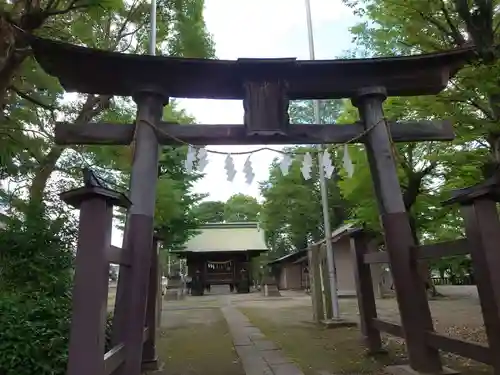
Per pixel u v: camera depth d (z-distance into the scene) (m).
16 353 3.99
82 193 3.13
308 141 5.46
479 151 7.36
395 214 5.04
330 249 9.66
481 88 5.77
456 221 13.32
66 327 4.56
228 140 5.32
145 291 4.39
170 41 10.53
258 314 11.95
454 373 4.41
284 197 23.47
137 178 4.82
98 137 5.15
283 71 5.30
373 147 5.35
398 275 4.84
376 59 5.28
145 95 5.21
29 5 5.86
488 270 3.29
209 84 5.38
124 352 3.99
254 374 5.17
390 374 4.83
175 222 15.77
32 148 7.80
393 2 6.88
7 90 7.17
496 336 3.24
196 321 10.61
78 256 3.04
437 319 9.68
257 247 24.83
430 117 8.15
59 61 4.99
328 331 8.37
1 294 5.46
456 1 6.45
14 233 6.48
